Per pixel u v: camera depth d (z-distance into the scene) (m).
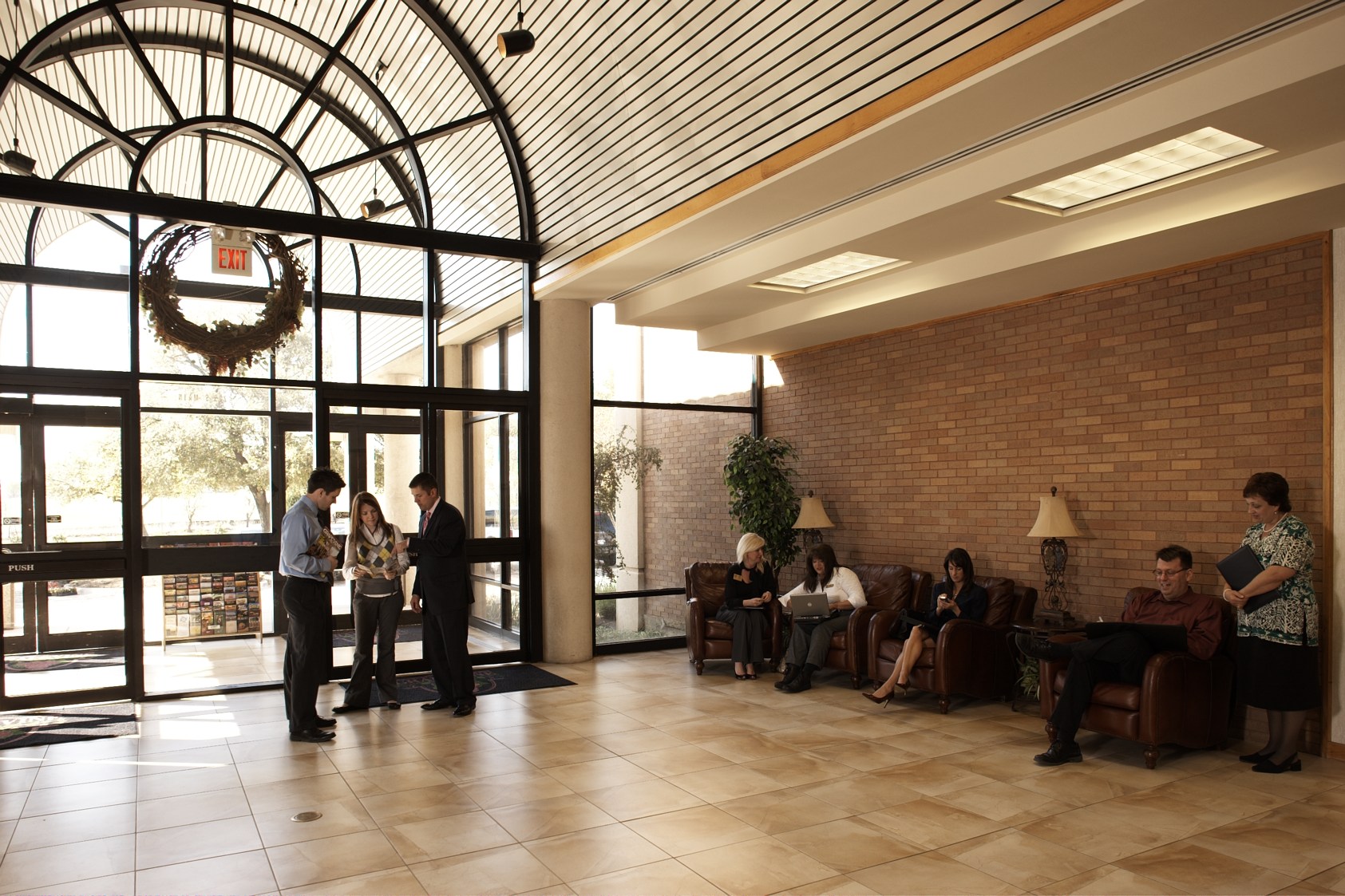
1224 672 5.05
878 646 6.55
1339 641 4.93
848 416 8.28
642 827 3.98
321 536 5.49
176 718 5.96
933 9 3.90
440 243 7.48
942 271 6.19
